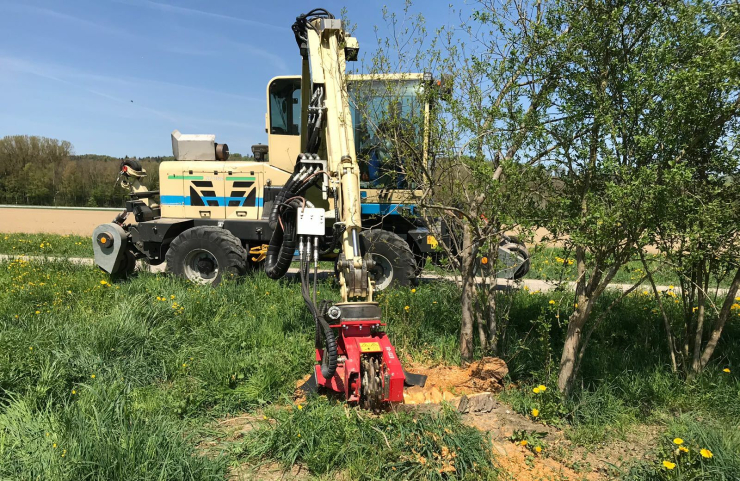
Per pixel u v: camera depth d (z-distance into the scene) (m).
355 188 3.93
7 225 22.61
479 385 3.83
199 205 7.69
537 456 3.02
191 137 7.80
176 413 3.36
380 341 3.55
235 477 2.76
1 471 2.51
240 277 6.87
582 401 3.52
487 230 3.70
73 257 11.08
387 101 4.29
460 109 3.63
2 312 4.99
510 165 3.23
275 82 7.27
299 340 4.64
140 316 4.83
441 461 2.78
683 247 3.30
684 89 2.84
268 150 7.54
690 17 2.93
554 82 3.42
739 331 4.97
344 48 4.49
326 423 3.06
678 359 4.35
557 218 3.22
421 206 3.76
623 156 3.14
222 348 4.41
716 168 3.41
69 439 2.73
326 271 9.48
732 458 2.76
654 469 2.71
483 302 4.37
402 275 6.73
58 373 3.55
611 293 6.61
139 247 7.77
